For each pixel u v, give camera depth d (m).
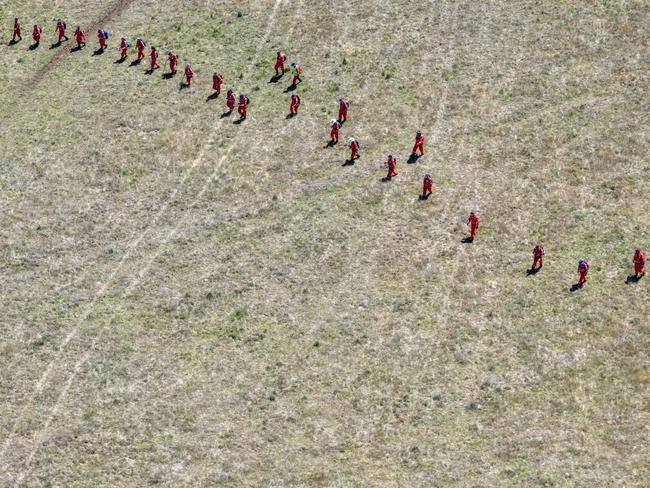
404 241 66.31
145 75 79.38
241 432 57.28
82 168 72.75
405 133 73.38
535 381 58.38
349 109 75.12
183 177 71.75
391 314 62.38
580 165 70.00
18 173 72.69
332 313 62.69
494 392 58.06
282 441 56.75
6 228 69.12
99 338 62.31
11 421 58.31
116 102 77.44
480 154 71.38
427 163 71.06
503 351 59.97
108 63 80.75
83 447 56.97
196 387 59.47
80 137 75.00
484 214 67.50
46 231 68.88
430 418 57.22
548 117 73.38
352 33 81.12
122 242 67.94
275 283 64.62
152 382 59.84
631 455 54.59
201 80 78.44
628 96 74.31
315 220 68.06
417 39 80.12
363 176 70.62
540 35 79.44
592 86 75.31
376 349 60.59
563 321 61.12
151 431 57.50
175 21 83.88
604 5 81.31
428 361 59.81
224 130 74.56
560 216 67.00
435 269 64.56
